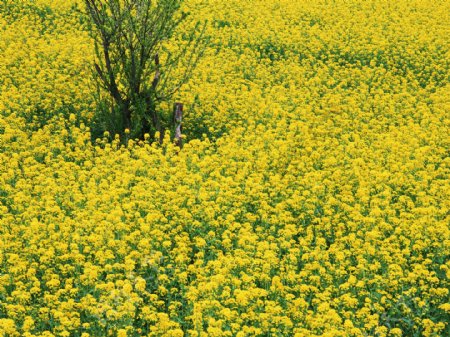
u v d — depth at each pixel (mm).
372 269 9898
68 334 8133
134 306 8797
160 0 14562
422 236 10891
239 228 11406
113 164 13766
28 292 8992
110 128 15281
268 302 8828
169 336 8203
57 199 11945
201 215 11242
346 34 23922
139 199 11906
